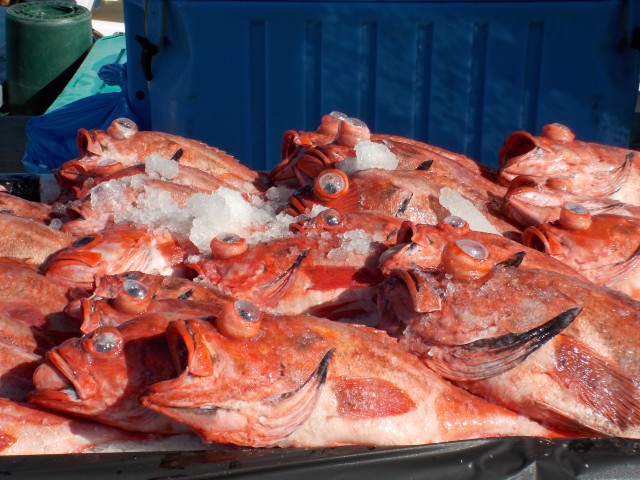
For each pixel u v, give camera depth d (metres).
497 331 0.79
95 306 0.81
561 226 0.97
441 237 0.91
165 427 0.78
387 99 1.67
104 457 0.73
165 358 0.76
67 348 0.76
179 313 0.80
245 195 1.13
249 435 0.73
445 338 0.80
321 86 1.66
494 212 1.07
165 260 0.97
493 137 1.68
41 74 2.78
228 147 1.70
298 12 1.60
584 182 1.15
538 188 1.05
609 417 0.79
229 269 0.91
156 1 1.59
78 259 0.91
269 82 1.66
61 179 1.15
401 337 0.83
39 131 1.95
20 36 2.73
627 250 0.96
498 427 0.81
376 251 0.93
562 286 0.83
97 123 1.96
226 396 0.72
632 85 1.67
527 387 0.80
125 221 1.01
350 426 0.78
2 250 0.98
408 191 1.04
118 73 2.08
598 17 1.59
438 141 1.69
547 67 1.63
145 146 1.19
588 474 0.74
